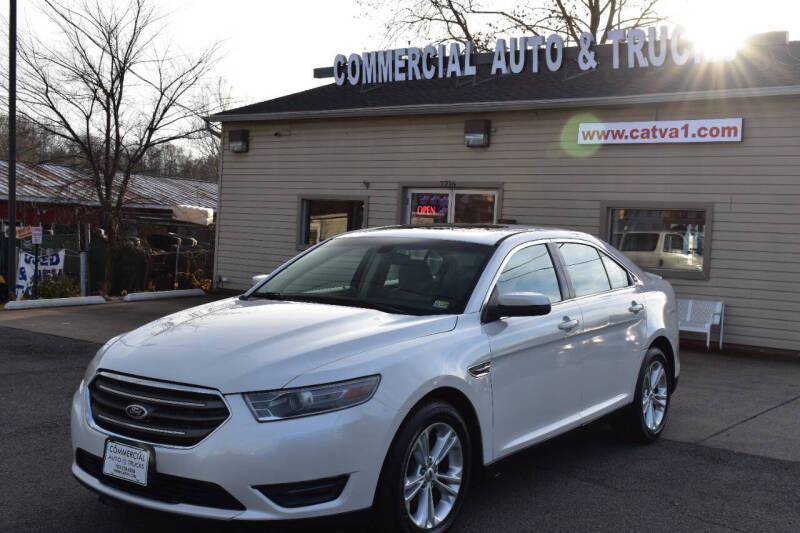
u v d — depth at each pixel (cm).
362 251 495
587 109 1205
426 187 1368
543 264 490
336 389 337
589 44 1306
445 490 384
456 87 1462
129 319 1205
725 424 652
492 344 413
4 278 1393
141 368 349
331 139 1467
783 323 1066
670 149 1142
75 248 1580
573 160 1222
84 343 968
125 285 1583
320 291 468
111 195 2242
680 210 1146
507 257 462
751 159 1081
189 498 329
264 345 357
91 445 355
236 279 1598
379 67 1480
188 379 336
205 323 397
